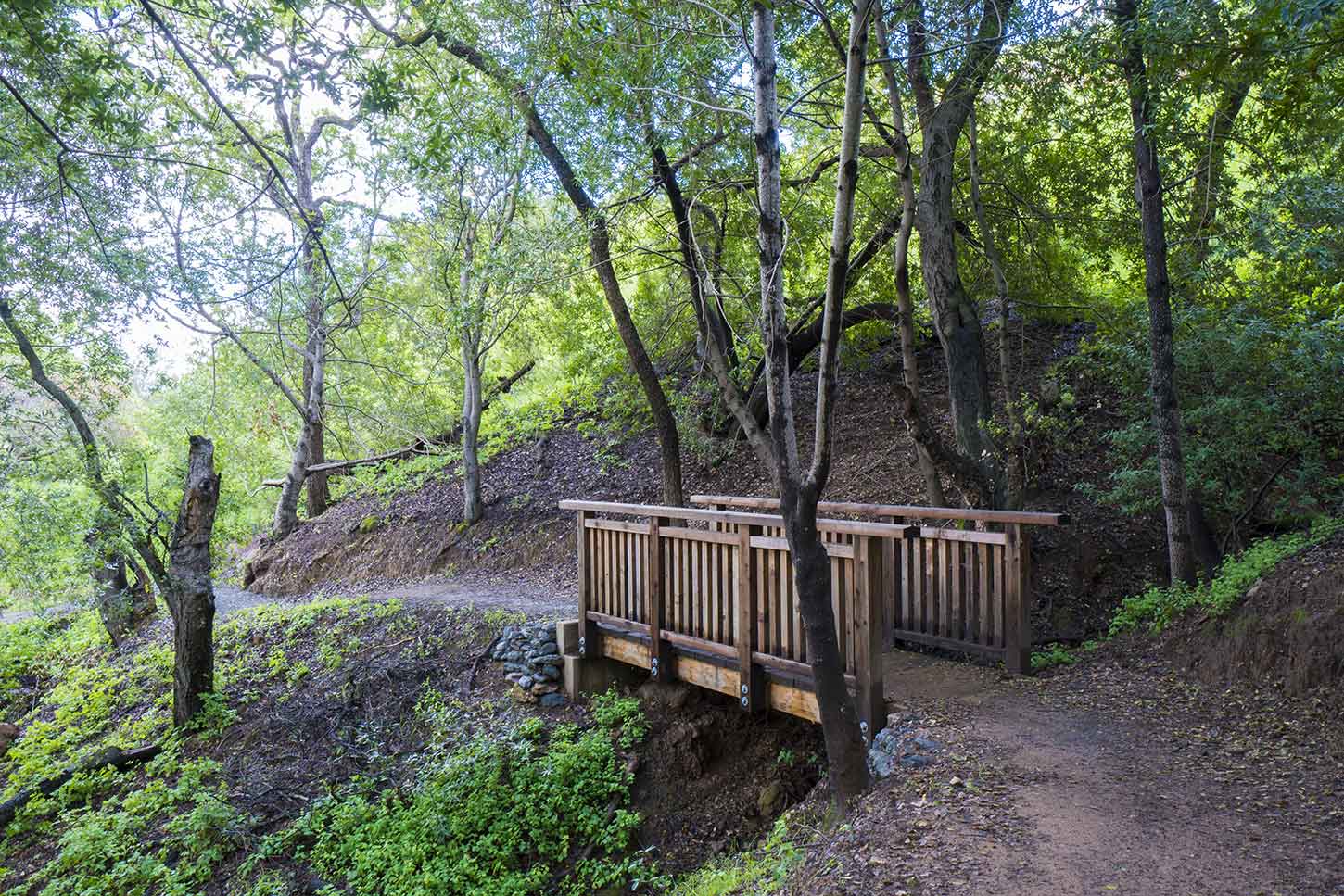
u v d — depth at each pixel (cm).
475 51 959
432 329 1600
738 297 1081
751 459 1432
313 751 883
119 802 862
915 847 403
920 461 960
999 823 412
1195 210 880
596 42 775
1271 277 882
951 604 731
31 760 995
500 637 977
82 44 590
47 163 906
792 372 1556
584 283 1338
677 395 1459
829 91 1001
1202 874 347
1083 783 448
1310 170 812
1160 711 555
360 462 1925
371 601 1214
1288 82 505
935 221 933
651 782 759
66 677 1288
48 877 778
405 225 1559
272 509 2119
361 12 534
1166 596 716
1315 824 378
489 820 741
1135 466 933
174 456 1853
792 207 1099
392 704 927
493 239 1338
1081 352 1202
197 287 1053
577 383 1827
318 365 1789
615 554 845
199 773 863
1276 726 493
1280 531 830
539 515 1485
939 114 914
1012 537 670
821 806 563
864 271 1274
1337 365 722
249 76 522
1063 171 1052
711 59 796
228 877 741
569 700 866
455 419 1975
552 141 1041
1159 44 618
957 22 779
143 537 1052
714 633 721
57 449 1135
